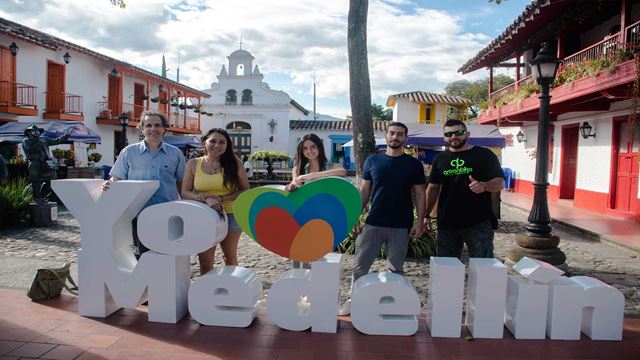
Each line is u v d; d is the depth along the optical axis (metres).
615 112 11.09
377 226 4.16
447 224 4.32
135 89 23.47
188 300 4.07
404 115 31.48
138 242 4.69
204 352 3.53
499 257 7.40
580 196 12.90
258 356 3.47
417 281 5.88
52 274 4.62
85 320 4.10
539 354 3.56
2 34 14.97
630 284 5.81
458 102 30.95
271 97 33.53
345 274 6.12
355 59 7.57
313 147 4.50
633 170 10.65
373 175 4.18
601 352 3.61
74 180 4.18
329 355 3.51
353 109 7.66
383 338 3.84
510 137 18.56
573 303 3.80
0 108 14.74
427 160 16.12
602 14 11.63
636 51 8.05
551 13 11.30
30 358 3.37
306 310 4.21
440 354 3.55
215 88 33.72
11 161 13.79
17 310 4.31
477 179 4.19
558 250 6.50
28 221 9.73
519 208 13.25
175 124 27.17
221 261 6.86
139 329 3.94
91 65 19.67
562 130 14.32
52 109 17.30
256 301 4.18
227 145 4.39
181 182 4.65
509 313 4.02
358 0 7.49
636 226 9.70
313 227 4.03
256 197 4.07
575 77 9.95
